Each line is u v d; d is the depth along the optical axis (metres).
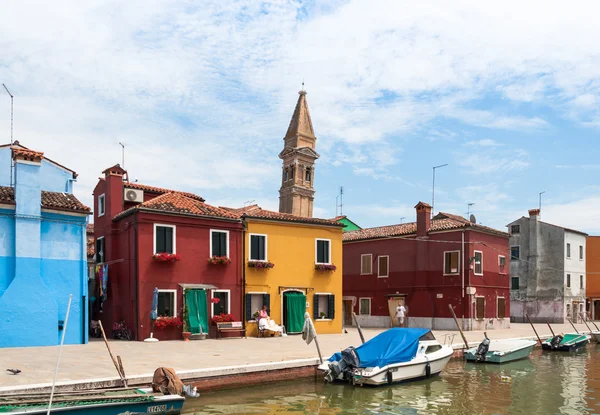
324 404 12.89
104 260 24.84
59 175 23.81
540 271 44.56
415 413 12.30
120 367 12.02
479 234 33.00
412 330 17.09
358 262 37.53
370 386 14.85
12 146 23.00
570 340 25.64
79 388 11.39
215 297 24.09
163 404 10.94
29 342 17.89
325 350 18.38
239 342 21.34
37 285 18.25
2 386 10.76
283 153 54.72
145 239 22.39
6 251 18.05
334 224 28.36
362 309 36.84
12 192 19.02
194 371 13.20
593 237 49.72
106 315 24.45
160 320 21.88
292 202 52.44
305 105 55.44
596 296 48.34
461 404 13.25
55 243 19.16
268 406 12.49
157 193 27.22
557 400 13.81
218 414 11.59
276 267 26.14
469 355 20.38
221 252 24.56
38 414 9.28
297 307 26.25
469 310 31.56
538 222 45.12
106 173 24.78
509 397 14.12
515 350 20.91
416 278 34.06
